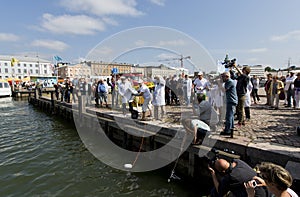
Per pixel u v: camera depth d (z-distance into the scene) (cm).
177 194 460
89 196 459
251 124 615
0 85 3144
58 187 498
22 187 499
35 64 8525
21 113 1698
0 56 7800
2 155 705
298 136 483
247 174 272
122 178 537
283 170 206
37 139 907
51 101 1611
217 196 328
